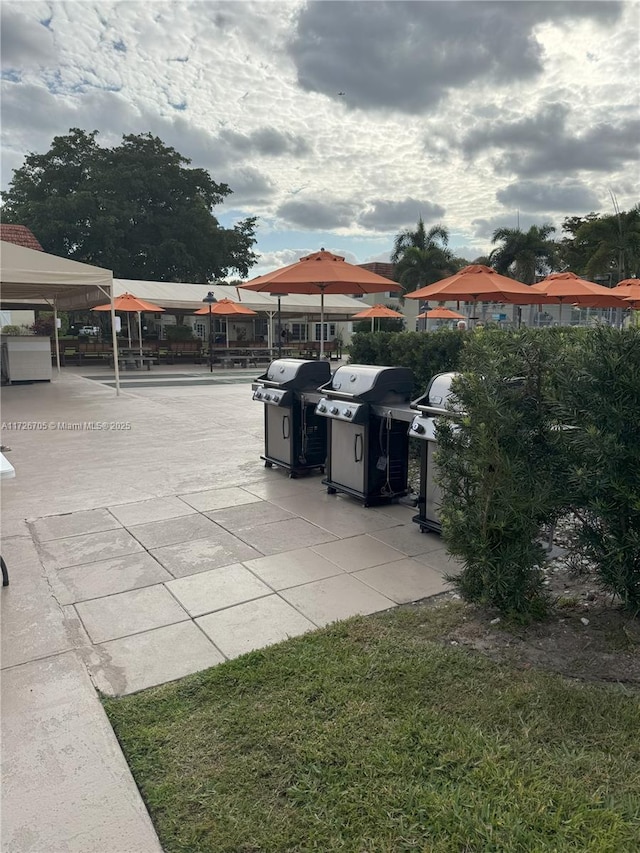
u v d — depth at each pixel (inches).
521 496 106.3
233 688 97.1
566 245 1432.1
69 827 69.2
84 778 77.1
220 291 965.2
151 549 161.2
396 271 1433.3
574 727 86.3
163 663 105.8
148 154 1386.6
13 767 79.0
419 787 74.3
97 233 1266.0
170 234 1382.9
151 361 833.5
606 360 99.2
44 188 1357.0
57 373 714.8
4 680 99.4
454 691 95.4
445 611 124.7
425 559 155.5
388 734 84.7
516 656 107.1
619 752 81.2
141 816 70.9
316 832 68.1
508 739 83.9
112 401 460.8
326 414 199.6
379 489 199.2
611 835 66.5
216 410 417.7
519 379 111.8
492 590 112.0
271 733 85.3
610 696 93.3
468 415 113.0
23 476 239.1
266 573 145.7
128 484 227.6
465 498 117.8
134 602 129.7
